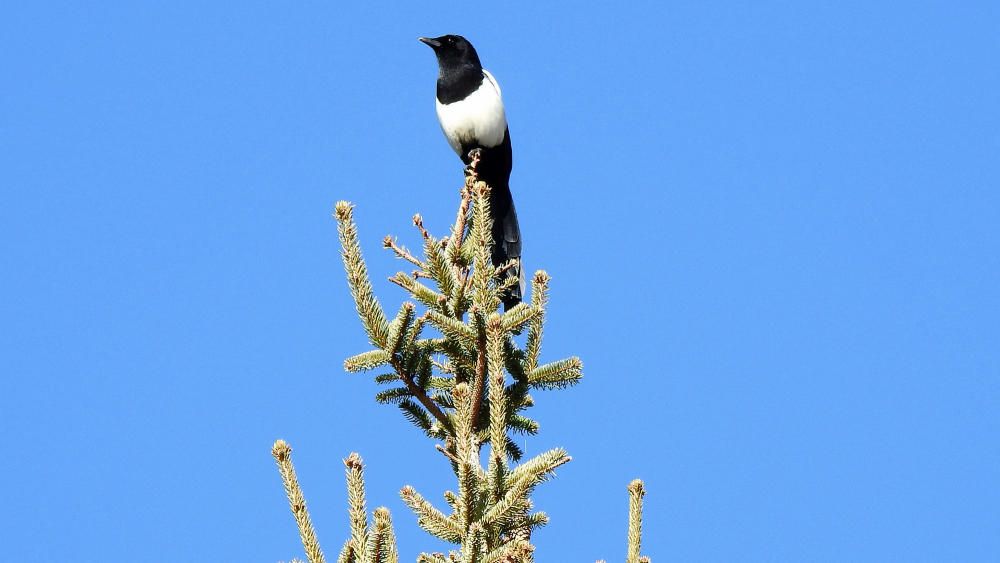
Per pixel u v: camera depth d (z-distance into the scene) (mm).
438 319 9633
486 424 10000
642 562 8680
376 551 7457
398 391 10102
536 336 10070
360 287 9570
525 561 7832
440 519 8172
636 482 8844
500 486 8180
